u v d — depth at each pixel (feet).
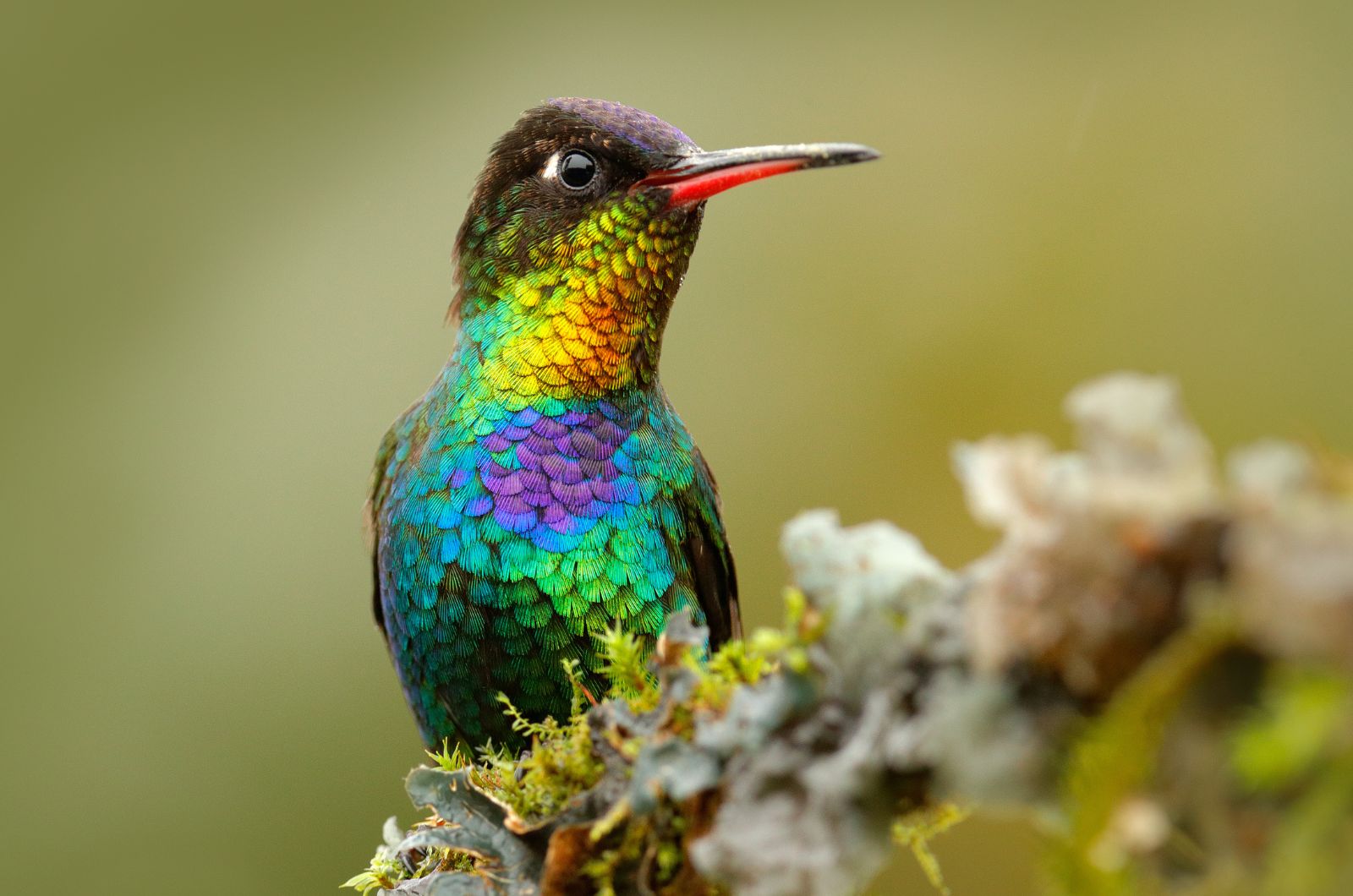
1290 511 8.81
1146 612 9.65
